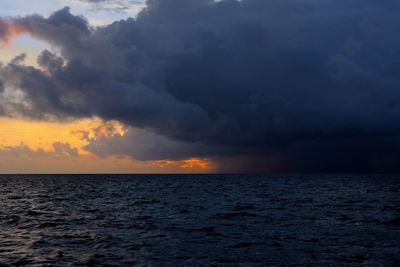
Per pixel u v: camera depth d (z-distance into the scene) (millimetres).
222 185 128125
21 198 66938
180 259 20844
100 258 21031
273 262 20188
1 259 20781
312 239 26219
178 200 62250
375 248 23344
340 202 56719
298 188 104750
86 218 38406
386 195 73750
